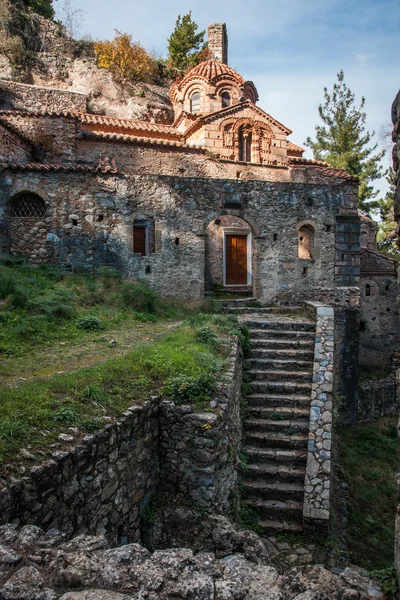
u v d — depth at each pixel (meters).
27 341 8.64
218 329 10.76
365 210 32.44
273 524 7.41
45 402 5.36
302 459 8.31
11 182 13.83
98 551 3.27
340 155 31.58
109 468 5.12
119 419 5.41
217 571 3.09
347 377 15.99
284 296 15.83
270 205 15.72
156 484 6.28
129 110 26.80
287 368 10.58
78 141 18.56
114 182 14.42
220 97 22.70
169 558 3.18
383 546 8.18
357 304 16.31
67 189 14.11
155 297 13.76
